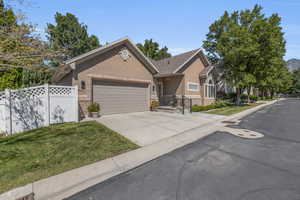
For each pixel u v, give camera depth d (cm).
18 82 1061
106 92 1046
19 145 491
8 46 620
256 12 1933
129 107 1174
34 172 348
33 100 696
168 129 731
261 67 1962
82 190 293
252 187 288
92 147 491
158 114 1143
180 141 569
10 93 646
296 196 260
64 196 277
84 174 346
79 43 2725
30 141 525
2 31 589
